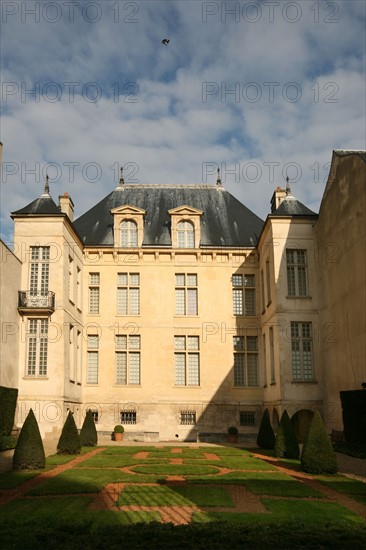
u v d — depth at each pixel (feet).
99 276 120.37
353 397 81.15
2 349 90.58
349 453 75.31
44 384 97.81
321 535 32.48
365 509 42.14
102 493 47.19
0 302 90.17
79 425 111.24
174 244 121.08
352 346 86.74
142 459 72.43
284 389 100.22
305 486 51.52
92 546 30.32
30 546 30.22
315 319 103.40
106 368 116.16
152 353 116.98
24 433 63.16
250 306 121.08
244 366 118.01
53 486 49.78
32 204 106.73
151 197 133.28
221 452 84.12
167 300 119.34
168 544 30.60
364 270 81.87
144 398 114.83
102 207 130.52
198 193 134.82
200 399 115.24
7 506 41.65
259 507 42.24
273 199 123.85
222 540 31.37
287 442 76.95
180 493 46.98
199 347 117.80
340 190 91.97
